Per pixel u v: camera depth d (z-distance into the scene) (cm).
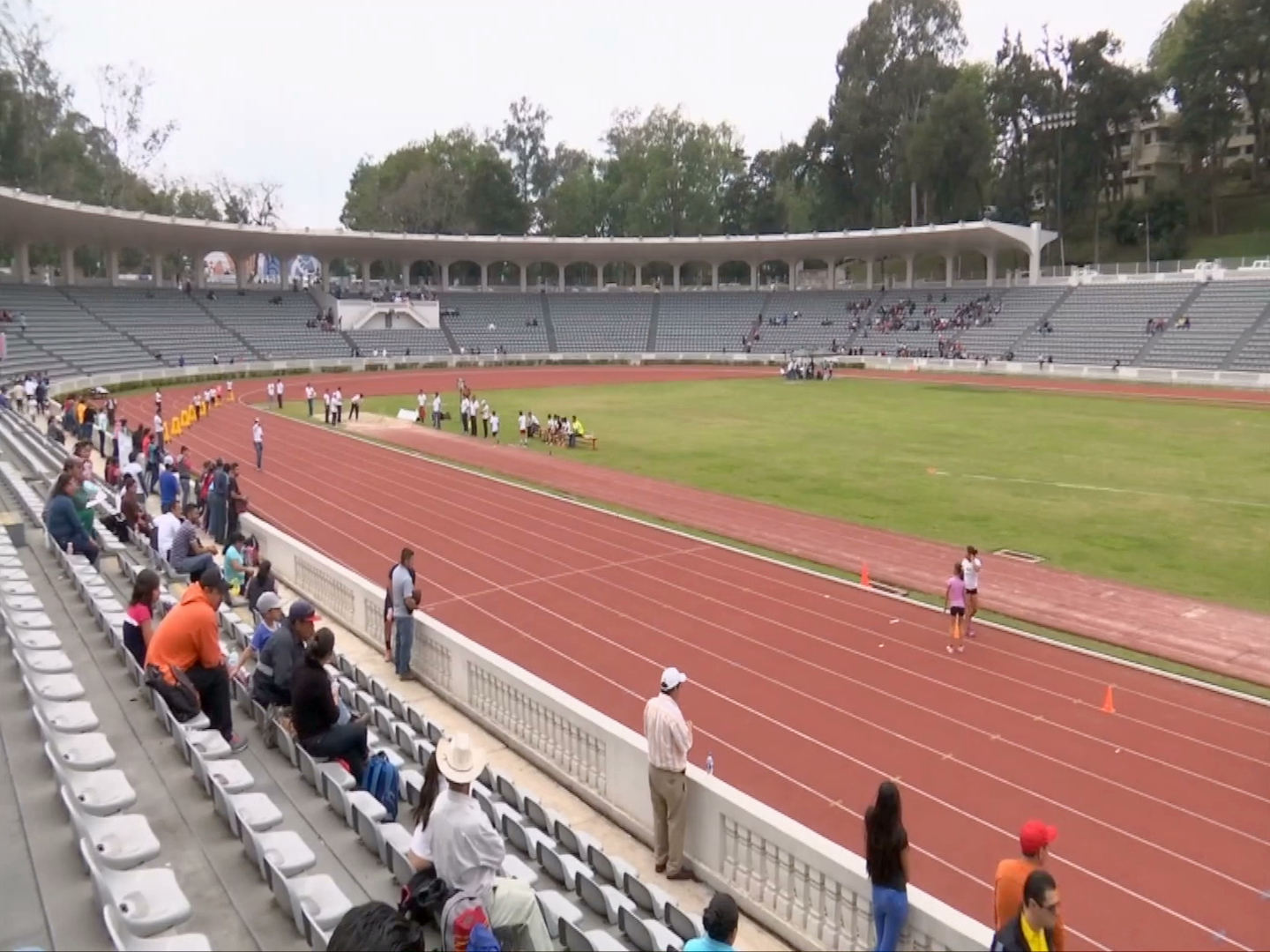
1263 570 1961
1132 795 1098
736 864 853
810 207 11100
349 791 802
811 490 2836
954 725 1282
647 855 941
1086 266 8094
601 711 1331
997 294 7975
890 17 9812
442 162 11212
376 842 713
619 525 2459
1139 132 10100
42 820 661
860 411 4766
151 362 6519
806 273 11306
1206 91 8269
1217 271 6675
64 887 581
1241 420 4228
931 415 4541
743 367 8112
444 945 571
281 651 926
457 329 8706
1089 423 4178
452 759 597
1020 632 1631
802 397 5528
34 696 798
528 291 9619
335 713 865
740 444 3744
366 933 473
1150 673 1457
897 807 675
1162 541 2197
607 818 1015
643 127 11369
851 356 7850
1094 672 1465
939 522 2414
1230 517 2416
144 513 1950
